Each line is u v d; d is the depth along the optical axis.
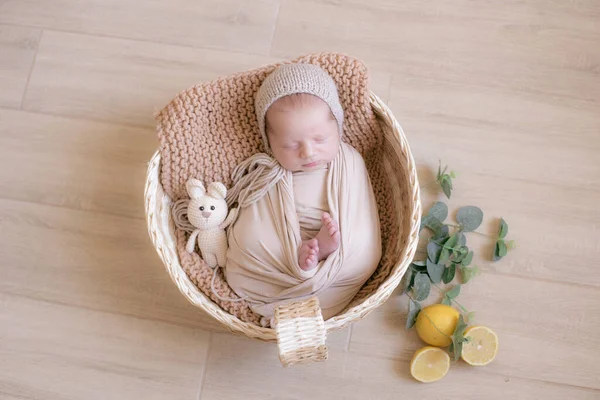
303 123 1.25
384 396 1.41
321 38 1.60
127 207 1.54
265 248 1.30
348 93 1.32
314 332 1.12
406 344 1.43
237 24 1.62
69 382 1.44
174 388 1.43
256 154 1.36
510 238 1.47
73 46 1.64
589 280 1.45
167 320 1.47
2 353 1.46
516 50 1.57
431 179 1.51
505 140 1.52
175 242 1.37
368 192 1.36
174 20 1.64
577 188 1.50
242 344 1.45
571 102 1.54
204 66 1.61
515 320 1.43
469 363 1.38
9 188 1.56
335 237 1.25
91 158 1.57
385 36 1.60
